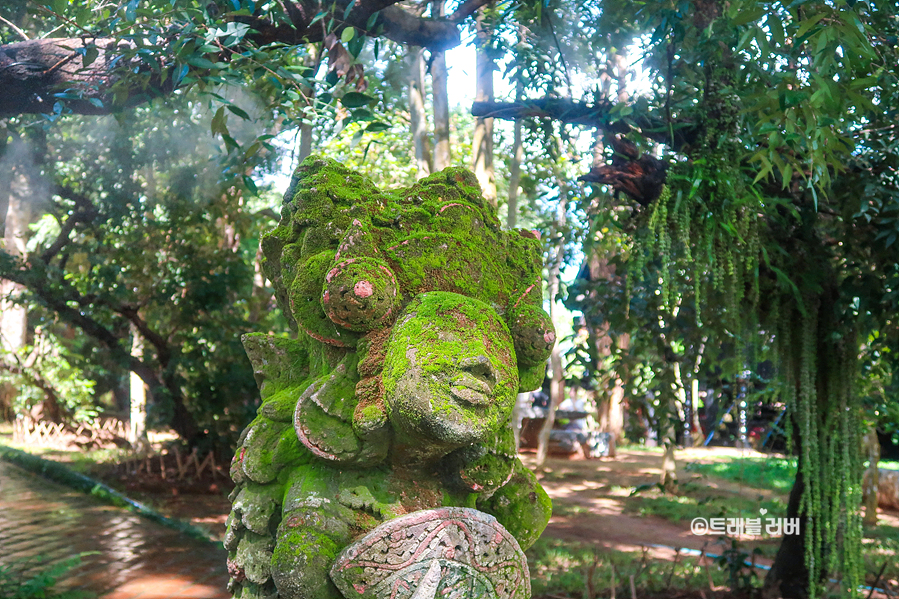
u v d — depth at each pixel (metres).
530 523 2.44
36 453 12.91
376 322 2.16
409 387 1.98
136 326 10.43
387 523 2.07
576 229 5.44
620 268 4.89
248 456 2.27
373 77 5.37
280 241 2.42
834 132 3.28
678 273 4.17
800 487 5.11
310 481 2.20
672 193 3.83
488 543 2.17
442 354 2.00
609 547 7.59
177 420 10.84
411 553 2.06
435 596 2.06
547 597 5.41
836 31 2.60
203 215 9.99
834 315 4.50
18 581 5.37
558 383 13.84
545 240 5.75
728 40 3.58
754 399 4.92
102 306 10.43
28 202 9.39
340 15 3.56
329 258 2.25
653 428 5.06
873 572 6.15
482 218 2.42
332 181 2.35
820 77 2.77
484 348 2.05
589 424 17.31
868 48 2.61
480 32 5.03
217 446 10.89
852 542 4.46
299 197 2.33
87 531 7.54
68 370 14.72
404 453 2.22
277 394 2.39
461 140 12.86
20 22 5.58
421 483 2.28
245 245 12.66
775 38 2.87
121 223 9.15
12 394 17.19
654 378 5.06
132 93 3.47
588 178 4.09
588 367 5.16
